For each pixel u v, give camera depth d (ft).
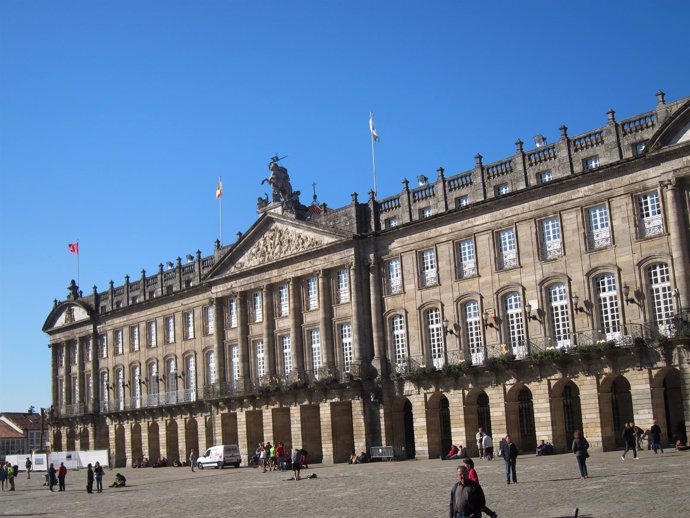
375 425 200.54
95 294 322.34
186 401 265.13
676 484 93.91
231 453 227.20
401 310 199.62
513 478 112.16
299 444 219.00
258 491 136.46
